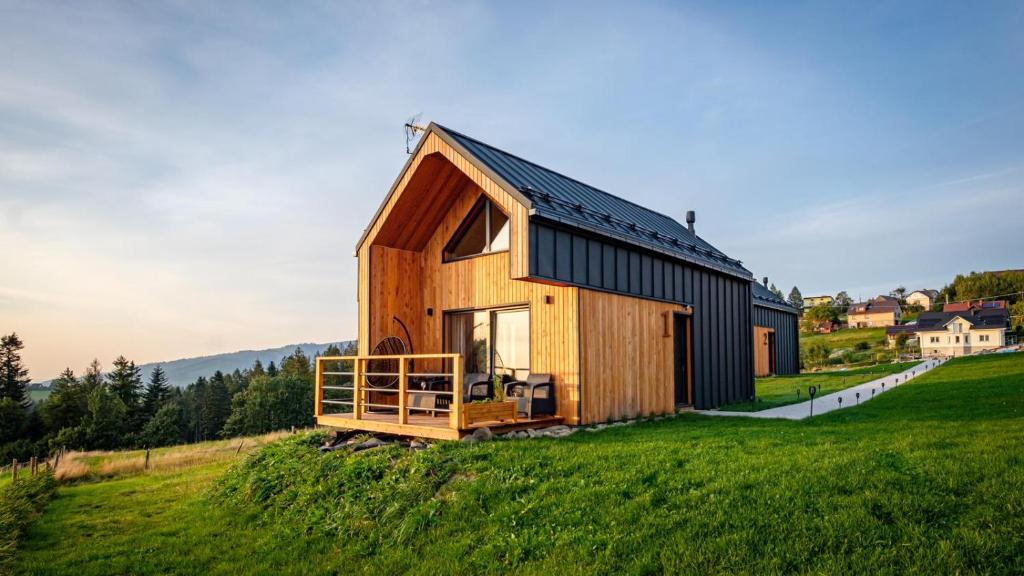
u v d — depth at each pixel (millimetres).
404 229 13562
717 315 17281
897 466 6477
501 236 12898
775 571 4723
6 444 51562
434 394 10992
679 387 15289
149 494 11219
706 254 17125
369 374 11102
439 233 14070
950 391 15398
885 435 8547
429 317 14102
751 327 19219
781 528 5301
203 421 77062
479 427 9352
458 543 6254
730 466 7059
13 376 63875
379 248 13477
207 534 8031
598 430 10836
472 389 12125
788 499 5832
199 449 20500
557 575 5285
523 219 10273
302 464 9633
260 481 9500
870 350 66938
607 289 12281
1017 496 5297
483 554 5926
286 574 6441
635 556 5305
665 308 14359
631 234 13180
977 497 5410
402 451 9195
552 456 8102
